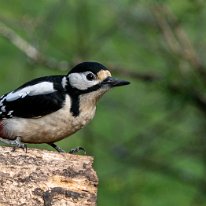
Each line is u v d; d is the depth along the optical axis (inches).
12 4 584.7
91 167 325.4
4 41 594.9
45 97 376.2
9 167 319.6
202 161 598.2
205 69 580.7
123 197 564.7
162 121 609.9
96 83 386.3
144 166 588.4
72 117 379.9
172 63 580.7
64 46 581.0
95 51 588.1
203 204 585.9
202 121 597.6
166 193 576.4
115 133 618.8
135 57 606.9
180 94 572.1
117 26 591.5
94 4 584.4
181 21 578.6
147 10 585.9
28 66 578.9
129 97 613.0
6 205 312.8
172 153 594.9
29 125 379.2
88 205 319.0
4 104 383.2
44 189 317.7
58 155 326.3
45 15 565.9
